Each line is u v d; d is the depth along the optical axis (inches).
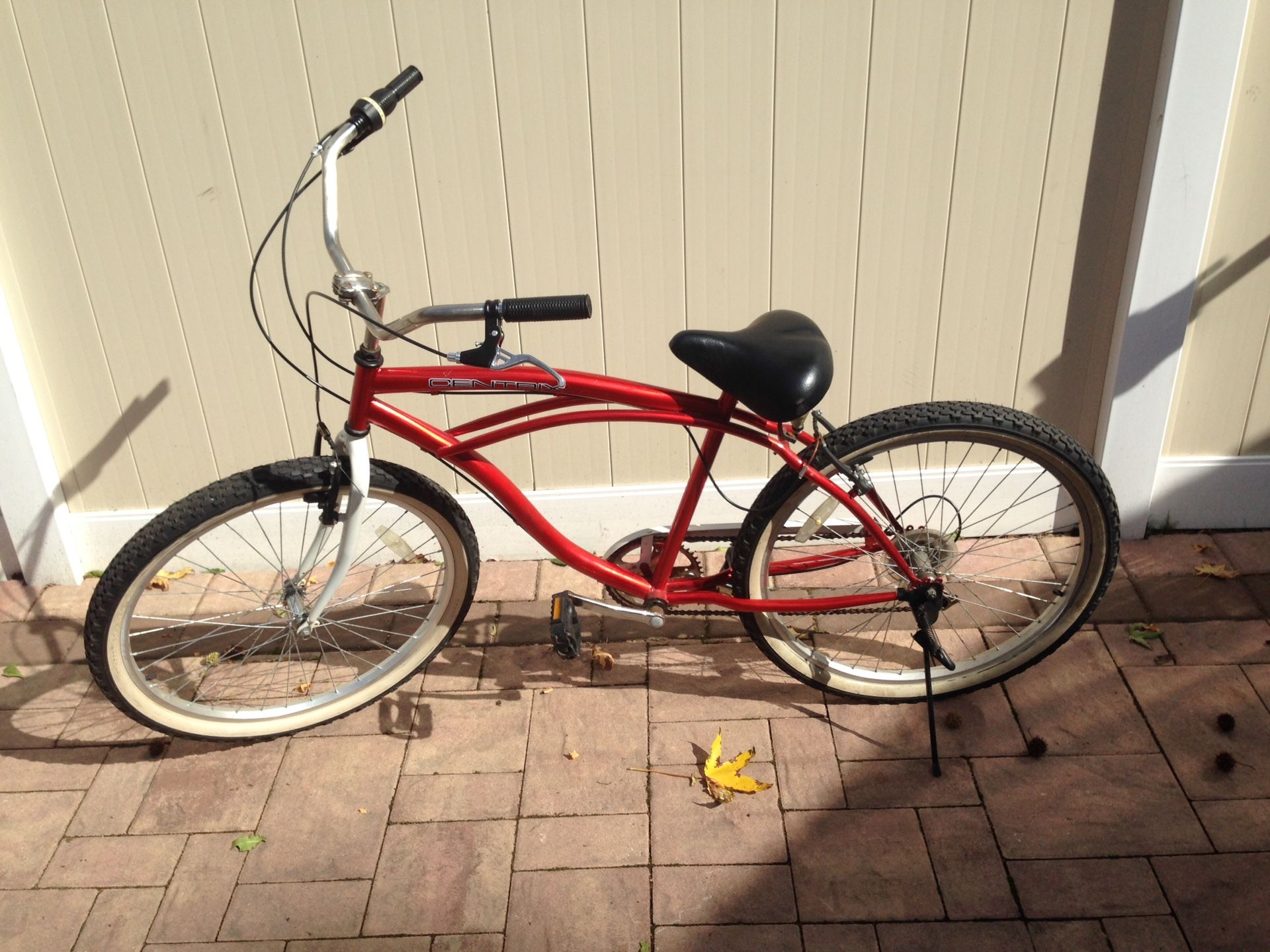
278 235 98.7
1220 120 92.5
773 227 100.3
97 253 99.0
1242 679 96.7
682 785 89.0
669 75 92.7
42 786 91.1
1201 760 88.9
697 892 80.1
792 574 98.4
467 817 87.0
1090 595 91.7
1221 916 76.6
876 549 89.4
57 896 81.7
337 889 81.5
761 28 91.0
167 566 115.5
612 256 101.0
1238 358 107.3
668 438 111.5
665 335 105.5
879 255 102.0
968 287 104.0
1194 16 88.6
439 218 98.5
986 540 117.3
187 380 106.2
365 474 81.4
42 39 89.0
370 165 95.7
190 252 99.4
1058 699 95.7
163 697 90.1
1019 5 90.7
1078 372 108.8
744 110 94.6
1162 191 96.0
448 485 114.0
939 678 95.4
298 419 109.0
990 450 113.8
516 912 79.2
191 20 88.8
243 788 90.4
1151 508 115.9
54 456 109.8
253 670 103.7
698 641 104.5
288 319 103.2
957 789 87.5
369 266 100.3
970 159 97.5
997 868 80.9
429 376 78.2
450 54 91.2
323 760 92.9
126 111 92.5
